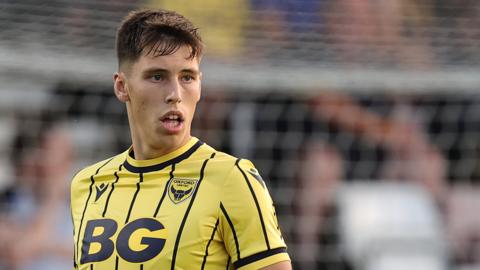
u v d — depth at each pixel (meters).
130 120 11.70
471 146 27.50
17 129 25.58
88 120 25.69
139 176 11.41
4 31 22.94
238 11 24.78
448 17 25.28
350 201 26.56
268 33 24.64
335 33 24.88
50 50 23.17
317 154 26.58
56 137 25.70
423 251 26.39
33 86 25.14
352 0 25.08
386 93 26.20
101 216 11.38
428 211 26.77
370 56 24.86
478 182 27.50
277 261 10.64
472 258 26.64
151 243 10.70
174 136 11.09
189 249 10.55
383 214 26.56
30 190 25.36
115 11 23.69
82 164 25.81
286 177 26.39
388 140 26.98
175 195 11.00
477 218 27.03
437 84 25.19
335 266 26.27
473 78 25.05
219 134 25.70
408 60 24.92
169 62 10.86
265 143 26.12
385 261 26.22
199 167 11.13
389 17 25.12
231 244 10.70
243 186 10.80
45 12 23.25
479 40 25.20
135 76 11.12
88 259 11.12
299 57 24.59
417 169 27.08
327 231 26.34
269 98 25.91
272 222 10.84
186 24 11.06
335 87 25.05
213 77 24.05
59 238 25.05
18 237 24.75
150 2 24.19
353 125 26.72
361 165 26.81
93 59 23.39
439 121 27.25
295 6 25.00
